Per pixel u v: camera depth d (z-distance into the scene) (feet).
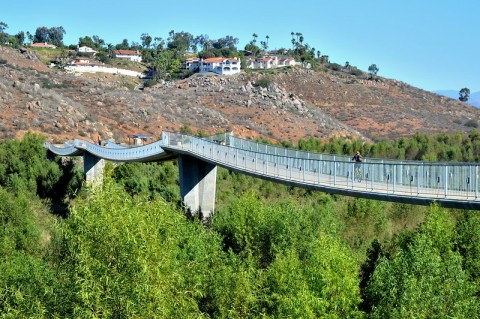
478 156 257.96
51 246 96.99
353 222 135.54
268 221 108.88
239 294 74.79
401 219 146.61
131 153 169.99
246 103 441.27
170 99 446.60
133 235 54.95
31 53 558.97
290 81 606.55
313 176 107.65
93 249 54.75
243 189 201.26
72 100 359.46
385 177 93.76
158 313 53.21
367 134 450.71
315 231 108.47
